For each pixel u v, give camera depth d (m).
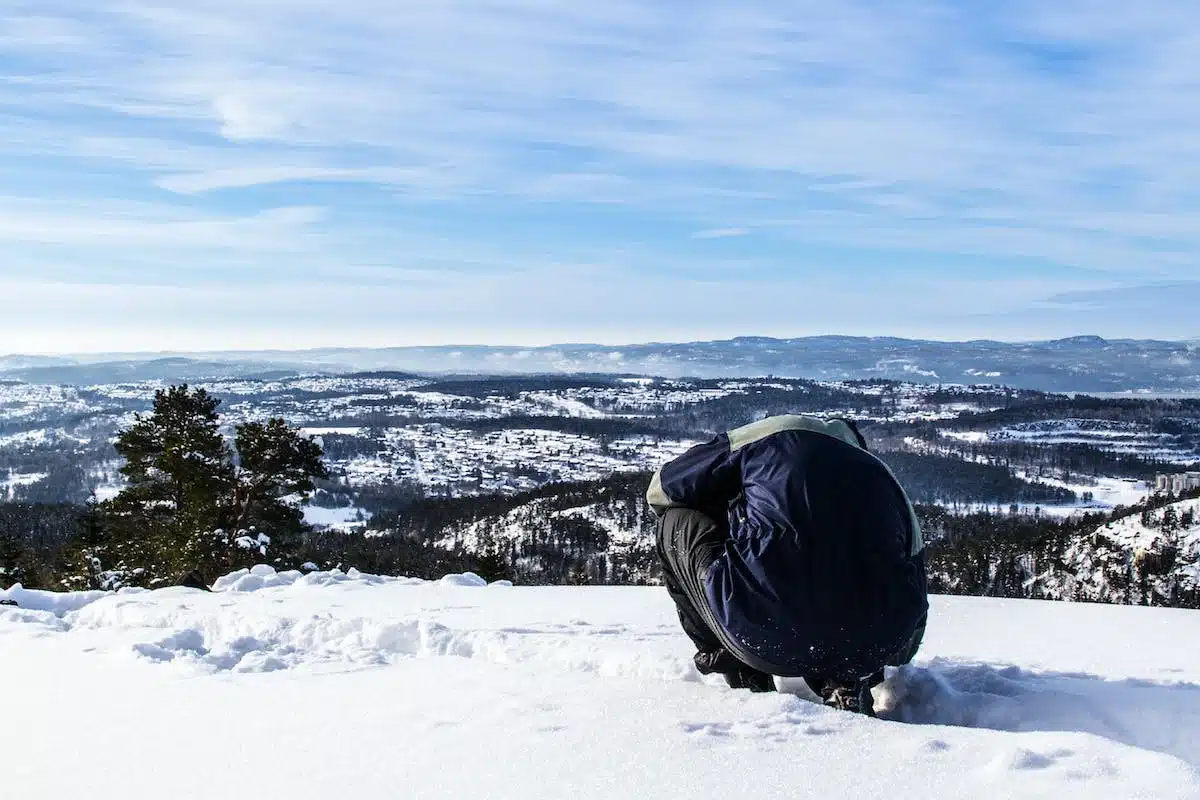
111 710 3.12
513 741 2.42
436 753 2.36
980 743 2.24
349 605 5.85
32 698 3.37
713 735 2.40
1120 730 2.74
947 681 3.33
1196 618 4.91
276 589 6.72
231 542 23.48
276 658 4.00
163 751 2.55
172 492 24.78
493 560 31.39
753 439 3.21
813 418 3.31
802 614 2.89
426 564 52.00
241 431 24.62
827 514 2.94
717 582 3.00
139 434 24.39
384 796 2.06
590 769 2.17
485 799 2.00
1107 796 1.81
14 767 2.50
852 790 1.95
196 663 3.92
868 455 3.15
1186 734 2.64
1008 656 3.95
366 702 3.02
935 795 1.89
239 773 2.30
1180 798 1.77
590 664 3.78
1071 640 4.32
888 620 2.91
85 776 2.37
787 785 2.00
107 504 24.62
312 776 2.24
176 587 6.71
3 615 5.75
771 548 2.94
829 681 3.01
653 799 1.95
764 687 3.33
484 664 3.62
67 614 5.89
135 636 4.57
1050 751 2.10
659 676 3.55
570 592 6.30
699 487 3.28
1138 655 3.94
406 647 4.39
